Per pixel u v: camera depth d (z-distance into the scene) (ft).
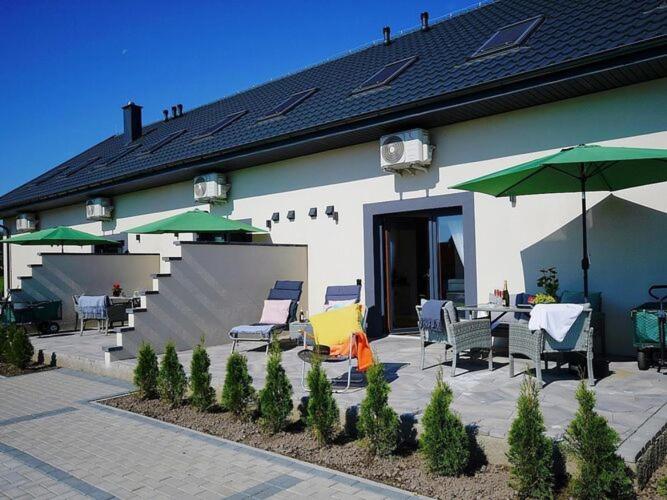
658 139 21.35
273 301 28.55
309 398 14.96
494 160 26.04
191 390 18.17
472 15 38.27
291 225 35.17
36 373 26.22
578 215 23.73
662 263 21.59
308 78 44.93
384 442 13.29
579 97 23.40
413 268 30.86
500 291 23.49
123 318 34.27
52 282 36.47
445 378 19.08
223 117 46.57
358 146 31.55
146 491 11.96
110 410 18.97
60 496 11.87
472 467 12.46
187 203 42.50
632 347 22.25
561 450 11.41
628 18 23.07
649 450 11.50
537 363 17.03
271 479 12.39
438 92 25.43
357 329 17.94
